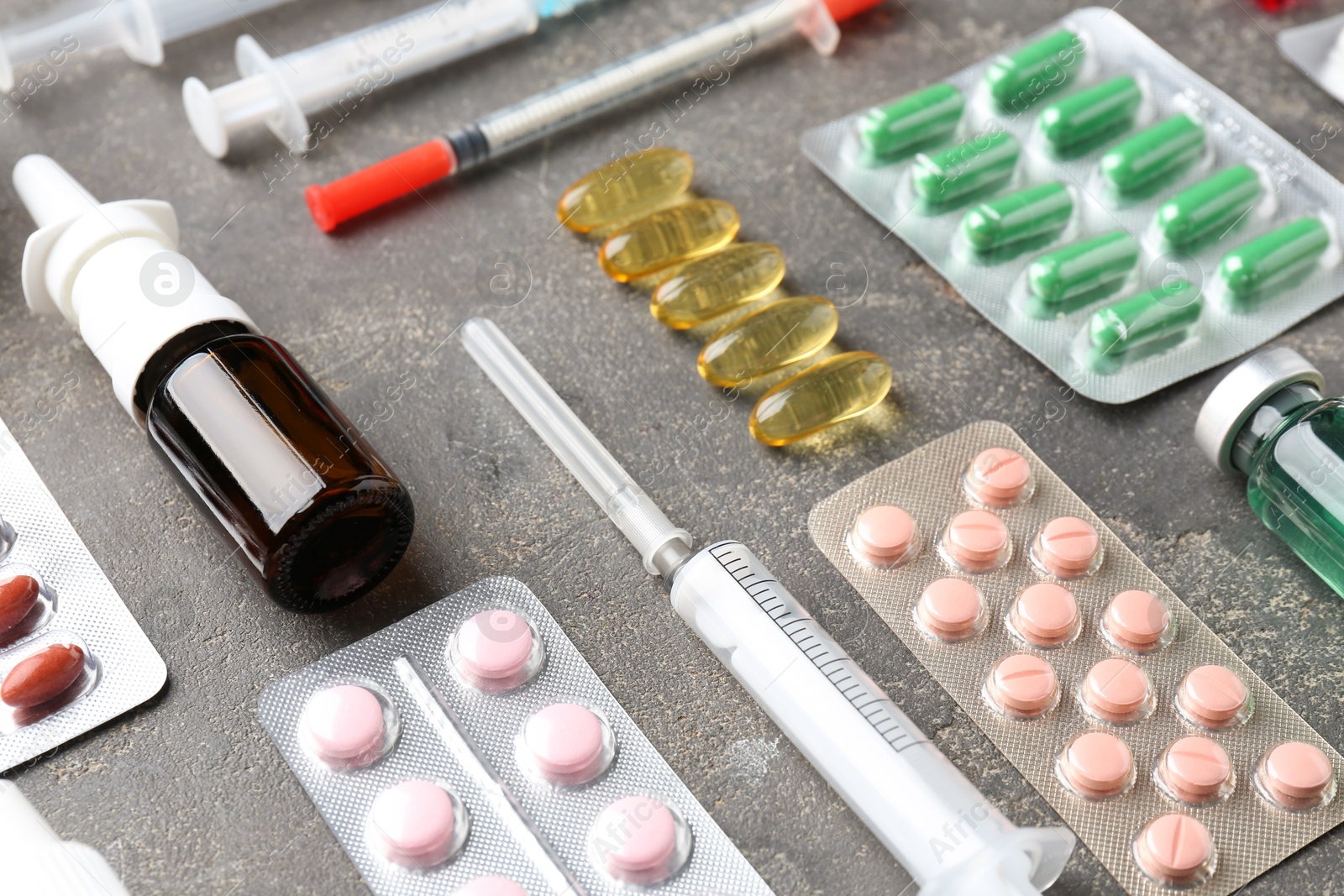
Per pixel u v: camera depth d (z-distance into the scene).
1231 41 1.58
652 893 0.98
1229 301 1.33
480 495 1.21
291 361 1.14
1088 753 1.02
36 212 1.26
